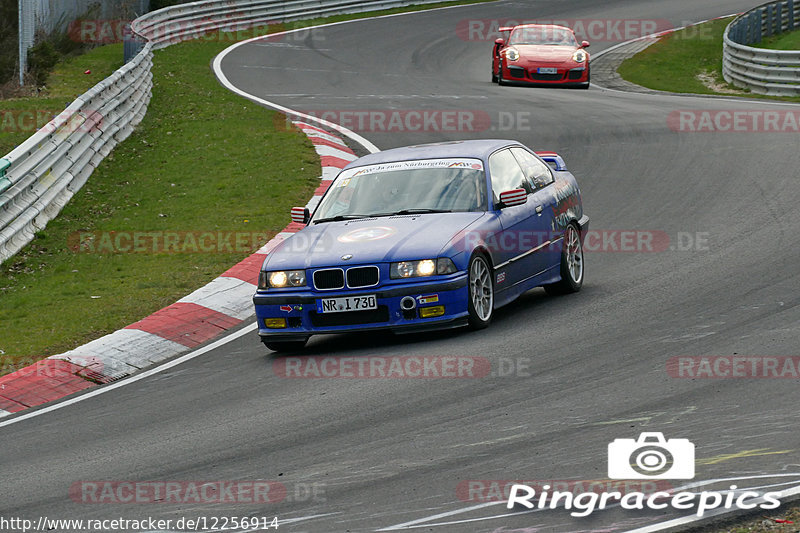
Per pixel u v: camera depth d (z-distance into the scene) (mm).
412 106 77688
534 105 77000
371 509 19625
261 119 74438
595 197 52438
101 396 29891
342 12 137000
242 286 40469
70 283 43000
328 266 31594
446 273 31359
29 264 46344
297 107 78688
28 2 89375
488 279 33031
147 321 36344
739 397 24328
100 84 64812
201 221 51438
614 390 25578
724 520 18125
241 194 55938
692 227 45469
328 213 35219
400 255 31484
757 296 33844
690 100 80438
